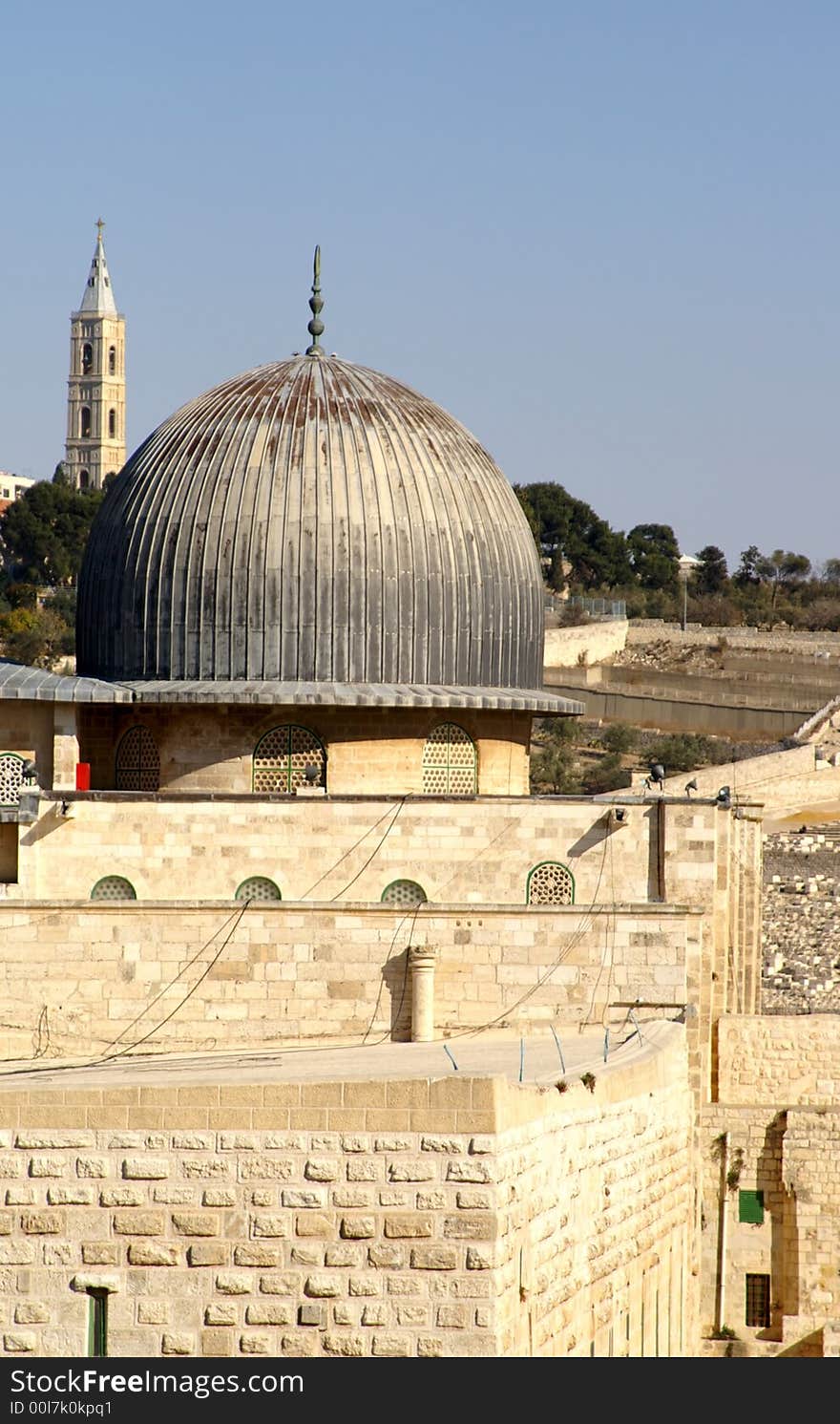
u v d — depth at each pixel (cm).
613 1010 4744
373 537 5462
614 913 4750
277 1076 3022
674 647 17812
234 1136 2794
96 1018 4578
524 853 5022
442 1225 2766
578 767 14112
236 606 5438
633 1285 3803
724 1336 4991
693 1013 4806
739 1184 5016
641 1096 3994
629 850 5022
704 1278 5006
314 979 4622
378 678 5462
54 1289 2778
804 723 14625
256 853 5016
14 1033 4559
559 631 17262
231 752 5412
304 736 5419
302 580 5422
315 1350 2759
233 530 5459
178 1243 2781
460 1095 2789
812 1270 4978
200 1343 2766
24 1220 2783
